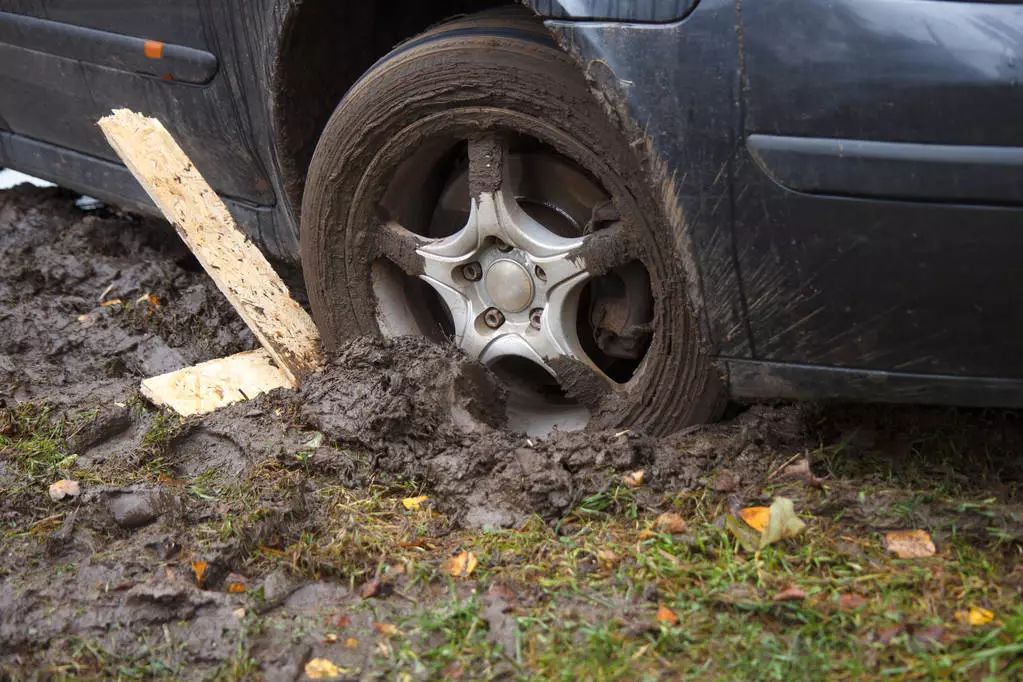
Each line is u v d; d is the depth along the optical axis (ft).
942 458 9.87
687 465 9.70
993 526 8.92
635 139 8.83
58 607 8.62
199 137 12.60
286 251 12.83
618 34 8.74
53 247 15.06
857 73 8.21
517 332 10.52
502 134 10.07
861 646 7.80
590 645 7.85
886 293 8.62
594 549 8.94
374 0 11.37
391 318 11.34
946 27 8.08
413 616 8.35
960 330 8.61
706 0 8.47
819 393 9.18
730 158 8.61
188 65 12.14
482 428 10.39
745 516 9.14
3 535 9.53
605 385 10.35
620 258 9.68
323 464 10.19
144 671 8.00
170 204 11.94
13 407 11.55
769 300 8.91
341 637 8.22
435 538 9.32
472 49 9.82
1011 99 8.00
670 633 7.93
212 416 10.94
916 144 8.20
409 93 10.20
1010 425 10.28
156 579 8.73
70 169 14.80
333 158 10.82
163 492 9.75
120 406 11.29
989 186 8.13
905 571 8.52
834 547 8.80
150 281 14.20
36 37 13.78
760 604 8.16
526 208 10.42
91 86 13.53
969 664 7.56
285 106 11.33
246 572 9.03
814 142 8.39
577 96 9.45
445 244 10.59
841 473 9.73
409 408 10.32
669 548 8.87
